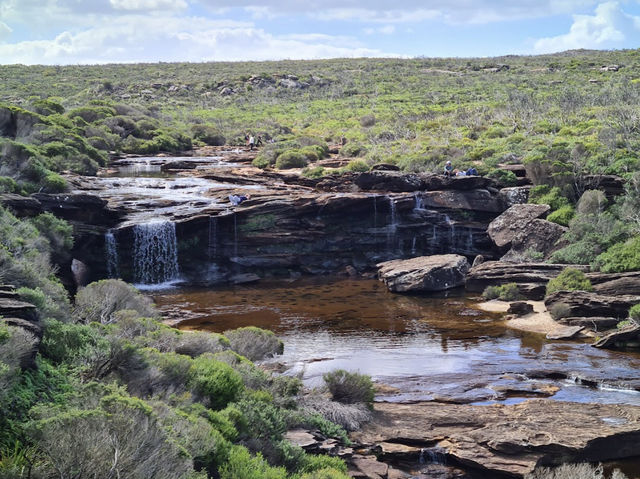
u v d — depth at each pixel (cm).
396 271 3734
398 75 15125
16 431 1001
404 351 2539
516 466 1573
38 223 3112
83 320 2036
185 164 6188
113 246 3772
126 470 873
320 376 2173
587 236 3806
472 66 15738
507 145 5919
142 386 1452
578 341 2730
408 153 6147
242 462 1185
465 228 4369
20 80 13475
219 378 1587
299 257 4134
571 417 1819
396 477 1512
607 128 5641
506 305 3353
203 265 4009
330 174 5203
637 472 1627
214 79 14900
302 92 13825
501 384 2162
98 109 7775
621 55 15600
